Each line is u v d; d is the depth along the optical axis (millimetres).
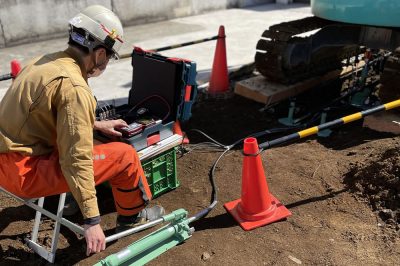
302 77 5211
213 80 5477
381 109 3041
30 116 2225
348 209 3119
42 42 8164
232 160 3893
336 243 2805
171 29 9008
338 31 4801
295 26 4941
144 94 3381
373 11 4062
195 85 3184
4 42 7785
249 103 5191
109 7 8977
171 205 3273
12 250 2783
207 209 3072
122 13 9211
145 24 9609
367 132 4297
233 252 2760
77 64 2314
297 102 5145
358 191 3260
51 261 2637
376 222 2975
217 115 4906
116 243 2857
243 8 11430
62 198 2576
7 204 3299
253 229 2963
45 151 2359
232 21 9742
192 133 4477
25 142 2297
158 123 3090
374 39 4570
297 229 2955
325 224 2992
